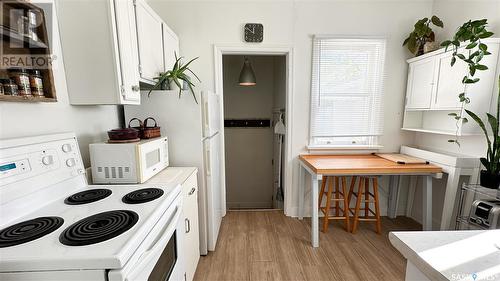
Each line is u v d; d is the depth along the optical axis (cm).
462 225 190
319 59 253
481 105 187
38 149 102
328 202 240
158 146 160
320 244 222
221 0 241
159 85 188
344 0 246
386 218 280
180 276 122
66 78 131
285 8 245
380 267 190
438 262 63
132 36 147
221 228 255
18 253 66
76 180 121
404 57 260
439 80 212
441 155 212
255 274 182
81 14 125
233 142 414
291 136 268
